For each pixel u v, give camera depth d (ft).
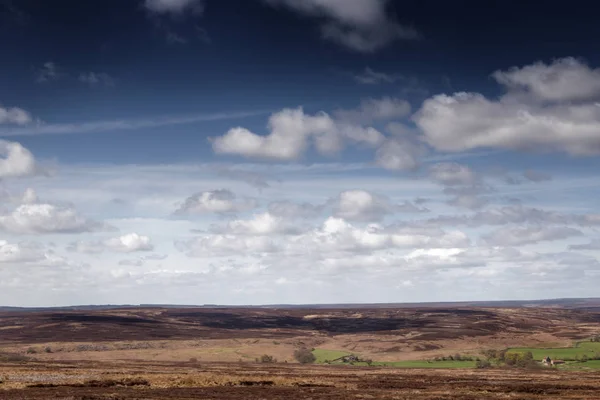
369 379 381.19
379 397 274.77
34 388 289.33
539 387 324.19
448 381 368.68
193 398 259.60
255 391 293.84
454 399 268.41
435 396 280.51
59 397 251.60
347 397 272.92
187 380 331.57
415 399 268.00
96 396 256.93
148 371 429.38
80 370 419.54
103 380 322.14
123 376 358.02
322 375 414.62
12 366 450.30
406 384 342.64
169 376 363.15
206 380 336.70
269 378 364.38
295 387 320.70
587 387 323.57
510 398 271.69
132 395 265.13
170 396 265.34
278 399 262.67
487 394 288.92
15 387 290.15
